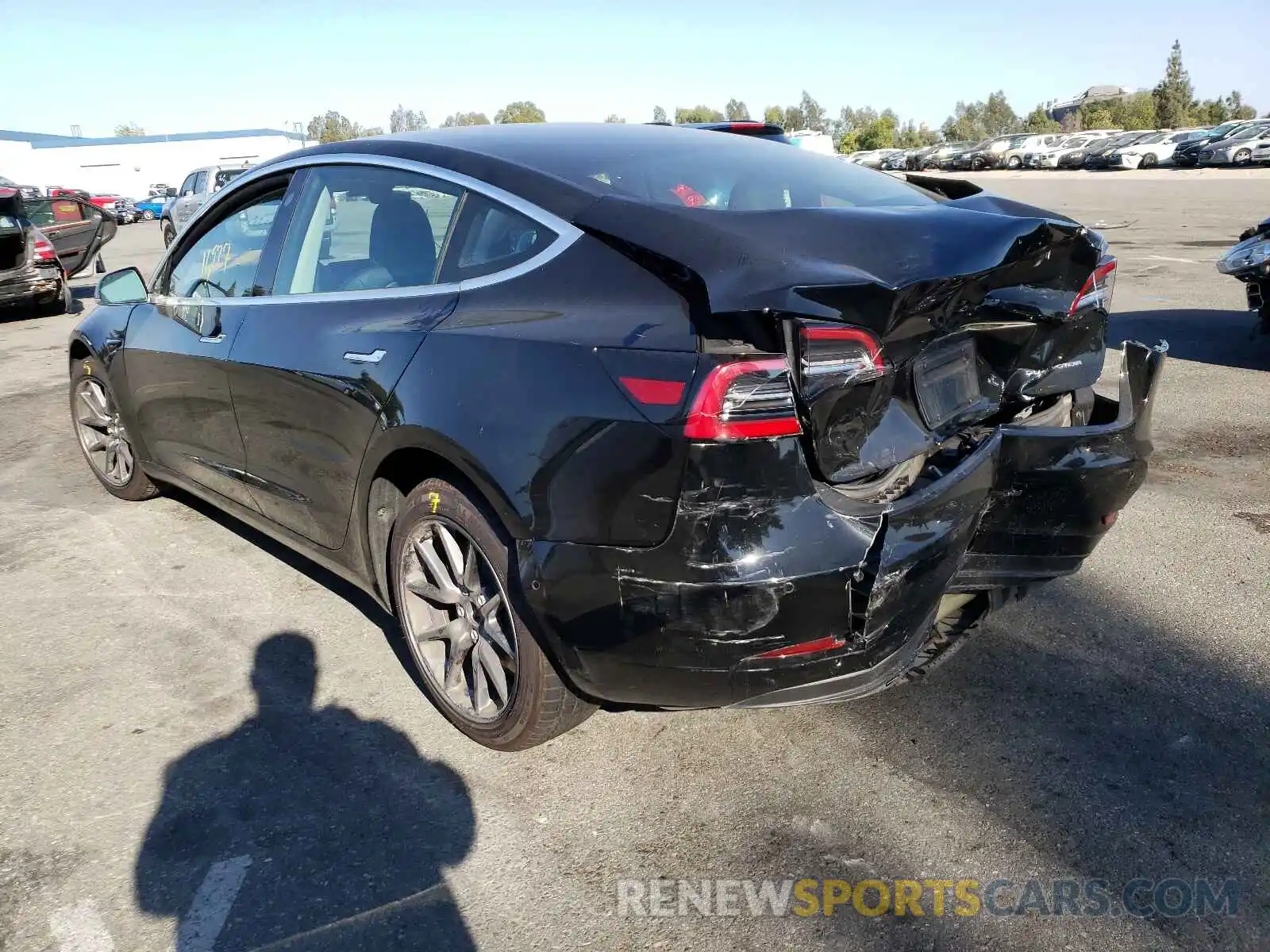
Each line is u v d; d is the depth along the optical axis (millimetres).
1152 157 43719
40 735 2936
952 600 2885
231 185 3822
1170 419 5848
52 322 11891
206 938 2156
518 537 2391
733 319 2123
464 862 2377
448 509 2656
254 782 2693
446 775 2711
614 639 2283
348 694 3135
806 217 2404
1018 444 2674
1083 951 2064
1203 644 3254
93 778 2725
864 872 2307
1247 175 34688
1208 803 2498
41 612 3752
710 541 2139
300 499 3309
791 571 2145
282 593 3889
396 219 3000
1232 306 9312
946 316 2373
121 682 3232
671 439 2129
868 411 2240
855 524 2213
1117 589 3674
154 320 4109
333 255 3193
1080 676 3088
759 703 2312
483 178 2797
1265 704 2908
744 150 3193
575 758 2771
